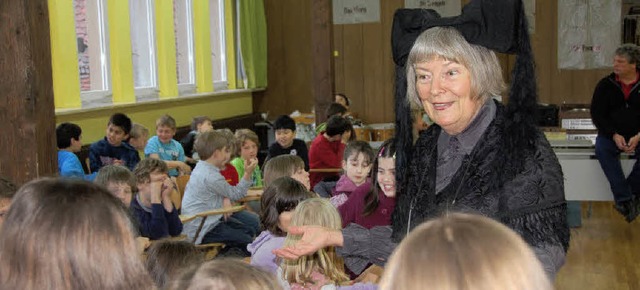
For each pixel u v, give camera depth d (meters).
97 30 6.66
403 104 1.58
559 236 1.32
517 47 1.40
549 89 8.17
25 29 2.92
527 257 0.75
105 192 1.16
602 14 7.97
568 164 5.54
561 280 4.73
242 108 9.48
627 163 5.57
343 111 6.48
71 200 1.11
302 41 9.57
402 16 1.54
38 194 1.11
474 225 0.77
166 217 4.01
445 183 1.47
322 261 2.40
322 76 6.57
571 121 7.70
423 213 1.48
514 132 1.37
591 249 5.51
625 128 5.42
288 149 6.09
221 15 9.05
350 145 3.99
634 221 6.48
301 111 9.65
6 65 2.94
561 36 8.08
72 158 4.82
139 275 1.14
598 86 5.51
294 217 2.49
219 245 4.57
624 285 4.60
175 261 2.20
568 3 8.02
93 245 1.08
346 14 7.17
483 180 1.38
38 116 2.99
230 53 9.16
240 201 5.06
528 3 8.09
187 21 8.28
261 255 2.93
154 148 6.27
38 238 1.07
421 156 1.54
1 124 2.97
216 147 4.71
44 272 1.06
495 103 1.45
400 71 1.58
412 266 0.74
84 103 6.38
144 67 7.46
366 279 2.38
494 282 0.72
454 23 1.39
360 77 8.98
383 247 1.61
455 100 1.39
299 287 2.36
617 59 5.37
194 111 8.28
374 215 3.09
